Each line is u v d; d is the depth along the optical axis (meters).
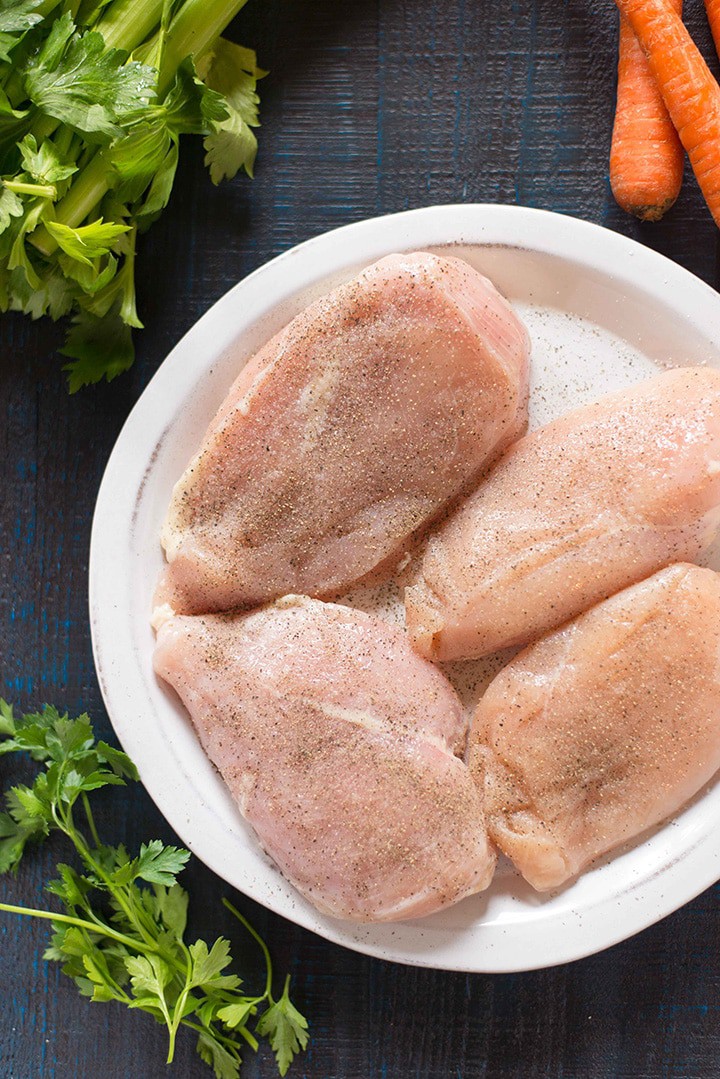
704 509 0.71
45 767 0.79
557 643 0.73
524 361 0.73
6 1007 0.78
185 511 0.74
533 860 0.72
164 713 0.75
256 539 0.73
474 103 0.77
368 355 0.72
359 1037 0.78
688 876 0.73
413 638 0.73
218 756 0.73
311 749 0.72
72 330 0.76
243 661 0.73
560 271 0.75
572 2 0.77
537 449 0.73
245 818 0.73
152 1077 0.78
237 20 0.77
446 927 0.74
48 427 0.78
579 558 0.72
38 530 0.78
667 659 0.71
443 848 0.72
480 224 0.74
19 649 0.78
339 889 0.72
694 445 0.71
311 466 0.73
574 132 0.77
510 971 0.73
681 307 0.74
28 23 0.70
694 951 0.77
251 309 0.74
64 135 0.72
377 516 0.73
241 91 0.76
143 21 0.73
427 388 0.72
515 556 0.72
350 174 0.77
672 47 0.73
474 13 0.77
